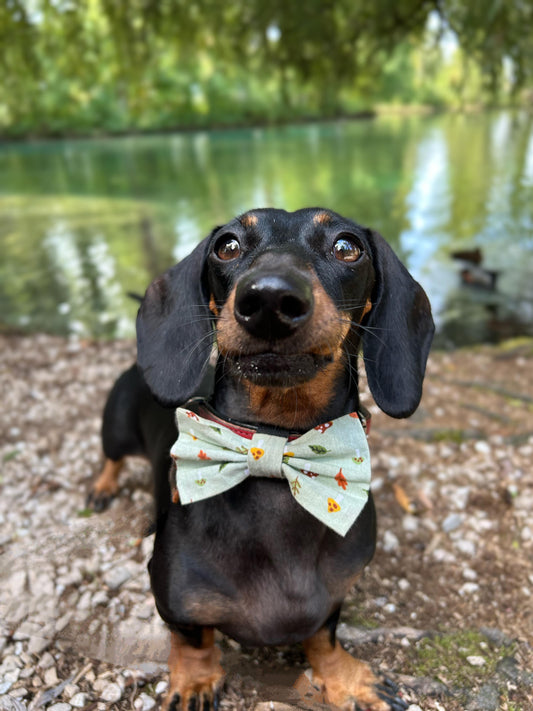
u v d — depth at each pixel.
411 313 0.29
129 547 0.41
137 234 1.45
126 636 0.35
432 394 0.65
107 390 0.68
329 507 0.26
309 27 1.14
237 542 0.27
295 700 0.30
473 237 1.27
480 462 0.53
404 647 0.35
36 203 1.95
